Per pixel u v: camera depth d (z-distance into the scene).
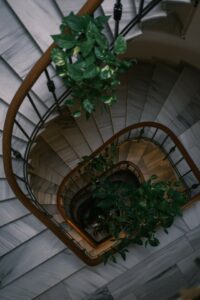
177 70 5.11
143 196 3.41
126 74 5.10
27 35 3.00
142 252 4.02
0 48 3.02
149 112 4.92
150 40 4.68
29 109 3.16
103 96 2.51
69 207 5.14
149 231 3.59
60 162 4.86
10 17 2.97
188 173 4.51
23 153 3.36
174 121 4.84
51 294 3.91
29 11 2.97
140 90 5.03
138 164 4.90
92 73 2.21
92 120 4.93
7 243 3.81
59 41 2.16
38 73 2.35
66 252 3.97
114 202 3.73
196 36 4.04
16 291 3.89
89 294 3.93
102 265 4.01
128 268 3.99
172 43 4.59
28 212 3.70
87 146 4.88
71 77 2.22
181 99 4.94
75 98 2.71
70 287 3.94
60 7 2.96
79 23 2.14
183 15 3.54
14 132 3.25
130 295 3.88
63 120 4.89
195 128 4.77
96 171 4.98
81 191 5.10
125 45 2.29
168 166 4.76
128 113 4.93
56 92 3.08
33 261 3.91
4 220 3.67
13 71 3.05
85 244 4.48
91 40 2.12
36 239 3.87
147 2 2.86
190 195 4.23
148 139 4.77
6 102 3.11
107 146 4.50
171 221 3.46
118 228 3.75
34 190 4.61
